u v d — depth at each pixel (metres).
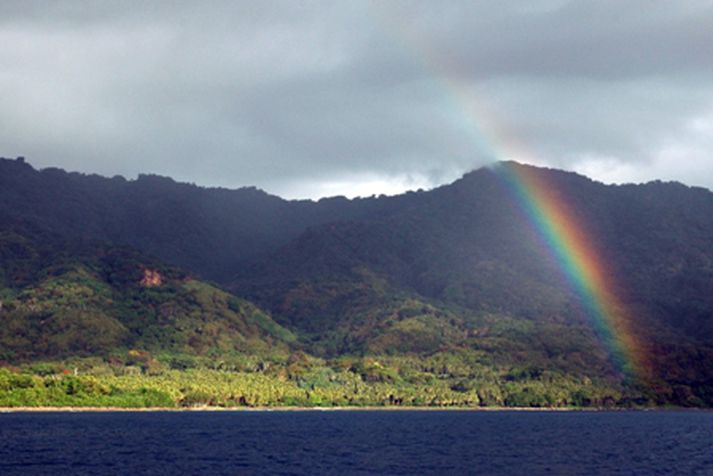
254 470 199.75
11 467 196.50
